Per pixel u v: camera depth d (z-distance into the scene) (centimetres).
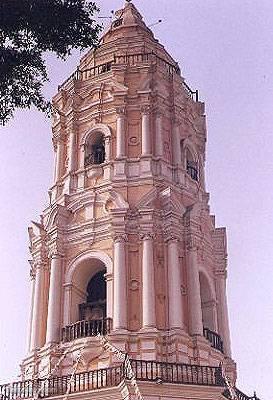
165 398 2981
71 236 3675
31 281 3738
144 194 3653
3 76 1716
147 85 4050
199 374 3111
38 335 3503
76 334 3362
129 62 4203
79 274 3603
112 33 4531
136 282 3441
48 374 3294
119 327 3291
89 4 1758
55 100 4262
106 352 3256
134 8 4747
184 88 4284
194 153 4138
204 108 4409
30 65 1748
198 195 3941
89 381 3106
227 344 3653
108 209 3666
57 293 3531
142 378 3008
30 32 1716
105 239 3584
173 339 3259
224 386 3075
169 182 3766
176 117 4044
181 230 3628
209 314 3675
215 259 3869
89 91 4131
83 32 1762
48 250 3709
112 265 3484
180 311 3362
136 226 3581
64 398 3070
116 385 3016
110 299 3406
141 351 3222
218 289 3806
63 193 3869
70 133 4062
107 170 3809
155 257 3503
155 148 3872
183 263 3566
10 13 1655
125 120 3950
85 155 3947
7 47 1714
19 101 1770
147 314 3316
